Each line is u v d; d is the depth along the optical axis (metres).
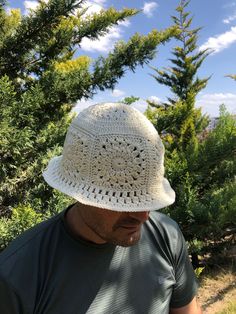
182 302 1.34
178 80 14.95
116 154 0.95
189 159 5.56
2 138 3.56
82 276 1.10
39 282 1.06
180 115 5.54
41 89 4.18
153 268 1.23
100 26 4.75
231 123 5.84
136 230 1.04
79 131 0.98
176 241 1.31
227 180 6.21
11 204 4.04
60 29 4.56
